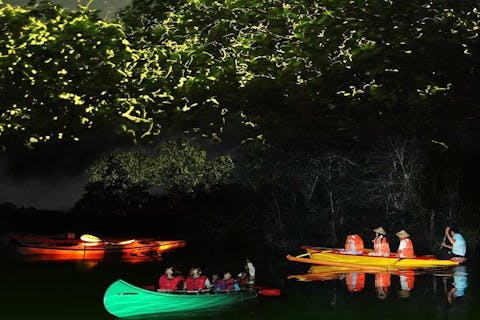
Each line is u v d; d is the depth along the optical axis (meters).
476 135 24.23
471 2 19.00
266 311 13.62
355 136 25.09
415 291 15.83
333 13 18.88
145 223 32.47
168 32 19.28
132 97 19.45
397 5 18.84
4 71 18.36
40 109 18.92
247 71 19.61
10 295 16.20
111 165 33.16
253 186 28.66
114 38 18.91
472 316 12.84
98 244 25.11
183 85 19.64
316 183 28.00
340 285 17.05
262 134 26.53
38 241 25.86
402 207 25.98
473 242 23.45
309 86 19.66
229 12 19.11
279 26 19.11
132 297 13.33
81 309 14.25
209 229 30.20
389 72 19.73
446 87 20.36
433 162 24.91
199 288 14.52
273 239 28.47
